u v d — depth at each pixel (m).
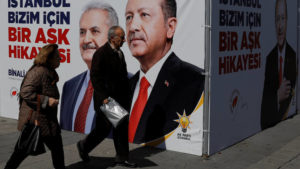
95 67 4.72
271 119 7.62
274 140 6.58
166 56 5.75
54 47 4.26
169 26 5.66
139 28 5.93
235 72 6.09
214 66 5.53
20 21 7.50
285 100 8.23
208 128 5.52
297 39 8.63
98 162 5.32
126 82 4.99
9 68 7.79
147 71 5.94
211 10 5.35
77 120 6.84
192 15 5.46
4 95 7.93
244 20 6.23
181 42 5.59
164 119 5.85
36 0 7.20
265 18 6.96
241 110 6.38
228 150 5.95
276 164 5.33
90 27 6.53
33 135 4.11
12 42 7.68
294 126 7.64
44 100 4.11
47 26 7.09
